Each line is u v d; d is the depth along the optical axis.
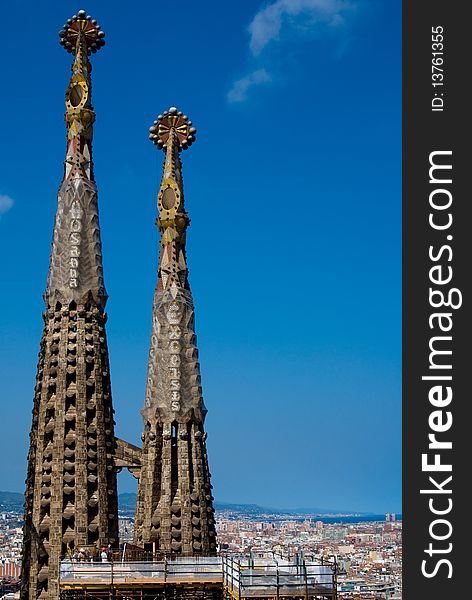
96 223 74.62
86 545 66.31
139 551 68.06
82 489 67.44
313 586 54.72
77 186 74.31
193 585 63.72
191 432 74.50
